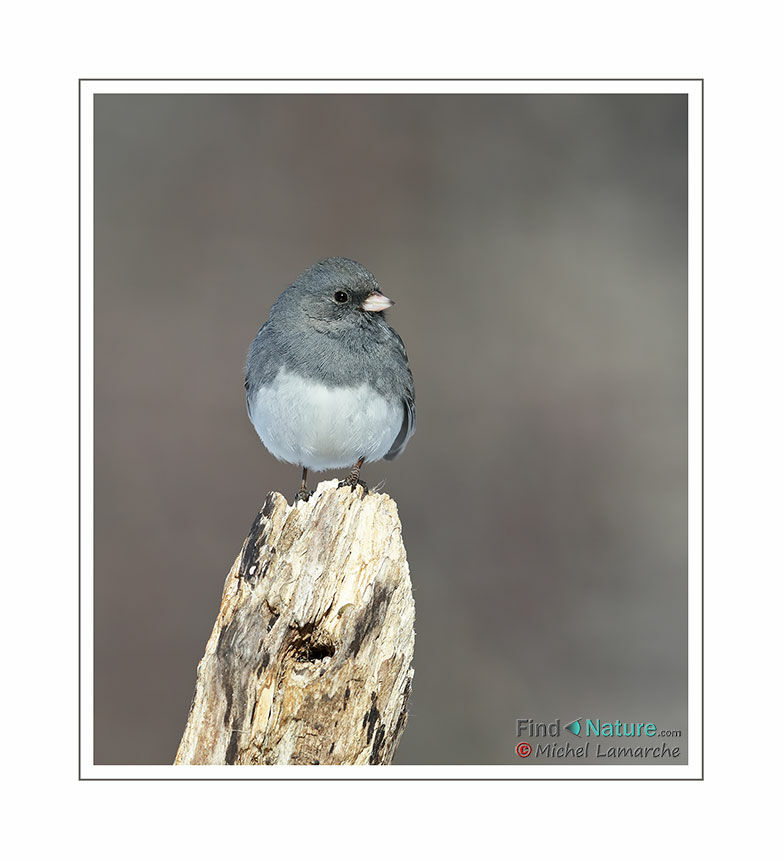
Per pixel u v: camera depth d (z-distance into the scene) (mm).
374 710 5809
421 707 11086
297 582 5867
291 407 7613
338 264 7730
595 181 16734
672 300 15273
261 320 14039
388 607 5855
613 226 16031
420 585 12273
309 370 7590
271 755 5770
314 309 7605
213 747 5805
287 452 7992
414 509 12992
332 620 5785
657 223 16281
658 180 16891
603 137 17203
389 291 14961
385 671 5824
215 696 5848
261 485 12516
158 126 15945
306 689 5758
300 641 5852
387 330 7906
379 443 7840
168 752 9953
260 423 7910
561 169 16875
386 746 5871
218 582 11562
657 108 17531
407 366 8109
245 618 5887
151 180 15398
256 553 5980
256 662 5820
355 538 5922
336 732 5758
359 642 5797
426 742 10703
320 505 5980
